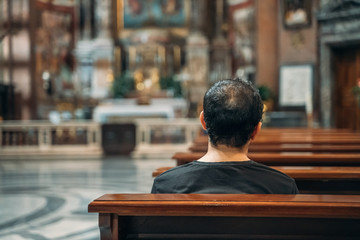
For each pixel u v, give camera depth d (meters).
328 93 14.12
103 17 19.12
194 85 18.75
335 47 14.13
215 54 19.20
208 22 19.38
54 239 3.97
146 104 15.67
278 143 4.48
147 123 12.26
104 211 1.31
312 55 14.34
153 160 11.53
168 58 19.14
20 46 16.48
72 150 12.02
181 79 18.27
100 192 6.62
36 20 17.45
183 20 19.25
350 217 1.26
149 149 12.09
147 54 19.08
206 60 18.89
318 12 14.04
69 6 18.94
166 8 19.23
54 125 12.14
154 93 17.81
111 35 19.11
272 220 1.33
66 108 17.47
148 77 18.73
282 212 1.27
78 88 18.94
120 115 15.07
